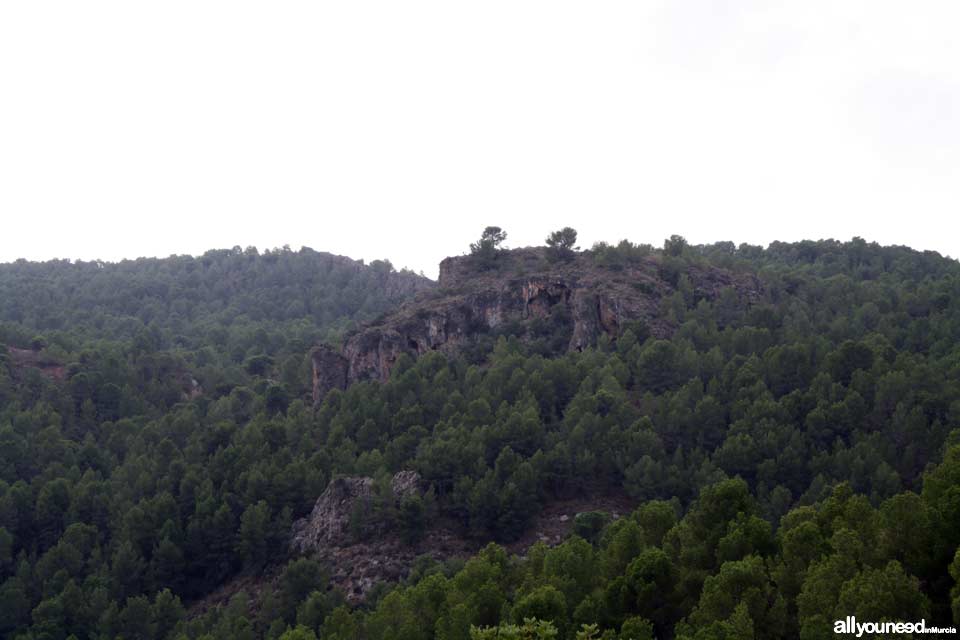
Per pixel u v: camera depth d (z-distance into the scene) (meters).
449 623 70.88
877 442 106.00
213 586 111.62
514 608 66.75
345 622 79.31
